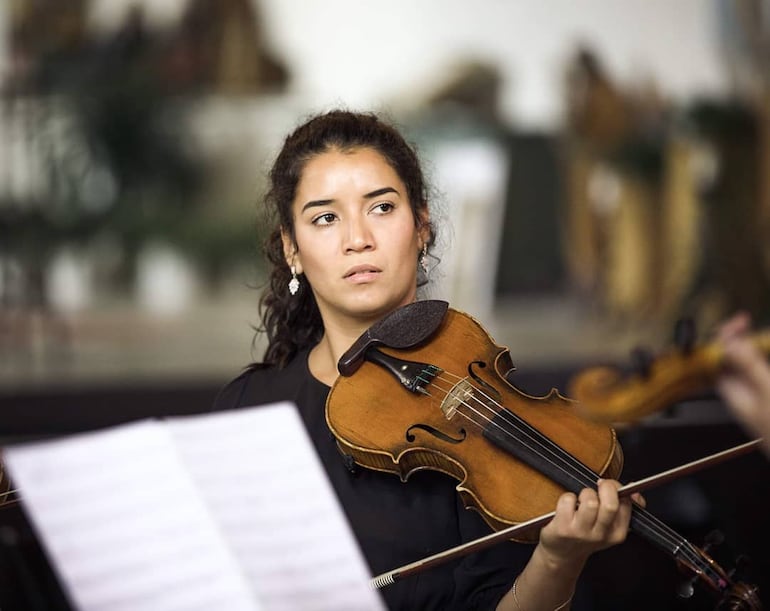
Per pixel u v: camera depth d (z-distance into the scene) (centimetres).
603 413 258
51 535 318
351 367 434
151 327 1598
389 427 413
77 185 1620
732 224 1678
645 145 1694
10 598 550
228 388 481
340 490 422
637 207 1688
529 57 1723
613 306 1678
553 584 371
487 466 394
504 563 406
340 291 440
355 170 439
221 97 1675
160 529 323
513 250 1689
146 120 1644
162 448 324
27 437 1248
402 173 448
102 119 1631
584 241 1691
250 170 1669
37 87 1625
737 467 870
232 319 1612
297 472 332
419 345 444
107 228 1617
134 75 1647
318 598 328
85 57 1641
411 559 411
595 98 1700
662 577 732
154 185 1642
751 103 1697
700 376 245
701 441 884
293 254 467
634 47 1717
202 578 323
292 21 1700
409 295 459
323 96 1711
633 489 359
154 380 1488
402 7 1727
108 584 319
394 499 417
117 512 321
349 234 436
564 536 352
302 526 330
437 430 410
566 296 1683
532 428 403
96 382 1473
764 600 775
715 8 1702
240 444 330
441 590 407
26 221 1603
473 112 1712
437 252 509
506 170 1698
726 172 1691
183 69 1664
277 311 488
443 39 1727
